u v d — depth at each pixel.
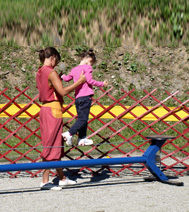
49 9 13.00
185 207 4.70
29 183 6.02
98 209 4.63
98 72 11.50
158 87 11.23
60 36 12.68
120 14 13.15
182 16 13.09
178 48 12.67
